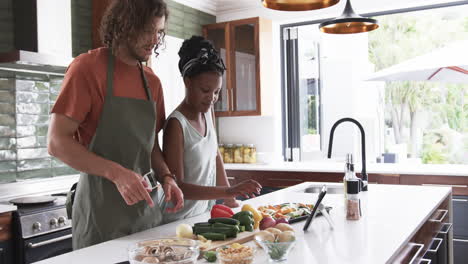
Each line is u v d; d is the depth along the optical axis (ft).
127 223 5.57
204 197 5.95
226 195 5.86
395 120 21.71
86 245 5.63
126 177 4.82
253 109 15.52
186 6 15.70
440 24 21.90
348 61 18.61
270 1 7.57
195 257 3.83
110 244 5.04
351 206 6.22
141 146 5.73
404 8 14.94
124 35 5.43
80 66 5.39
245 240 5.00
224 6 16.83
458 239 12.19
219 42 16.14
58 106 5.24
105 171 4.91
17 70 11.02
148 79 6.10
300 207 6.63
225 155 16.72
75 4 12.50
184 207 6.63
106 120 5.50
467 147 20.56
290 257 4.42
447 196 8.84
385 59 22.79
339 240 5.09
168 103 14.30
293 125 17.07
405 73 12.94
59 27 10.92
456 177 12.25
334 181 13.75
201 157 6.57
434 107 21.04
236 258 3.93
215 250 4.52
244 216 5.34
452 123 20.77
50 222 9.21
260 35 15.42
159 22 5.50
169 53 14.35
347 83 18.54
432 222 7.16
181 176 6.16
